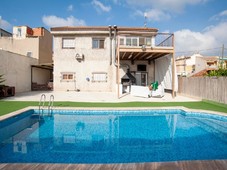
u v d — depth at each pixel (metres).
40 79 23.47
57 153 4.96
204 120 8.70
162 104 11.06
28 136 6.42
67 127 7.49
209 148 5.45
